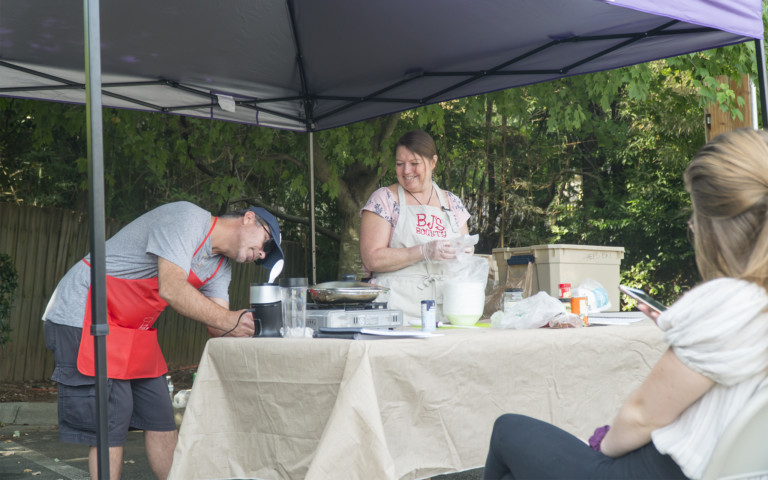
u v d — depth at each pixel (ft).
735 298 4.27
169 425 10.06
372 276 11.83
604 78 27.89
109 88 16.57
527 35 14.11
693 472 4.36
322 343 6.72
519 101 30.81
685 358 4.34
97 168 7.20
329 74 17.16
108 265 9.25
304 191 31.40
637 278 43.96
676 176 43.24
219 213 35.19
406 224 11.75
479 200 47.21
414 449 6.73
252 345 7.23
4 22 13.07
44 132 28.68
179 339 32.17
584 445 5.30
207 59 15.80
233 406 7.48
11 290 23.39
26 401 23.16
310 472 5.93
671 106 38.09
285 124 19.65
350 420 6.15
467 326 9.48
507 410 7.38
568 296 11.37
